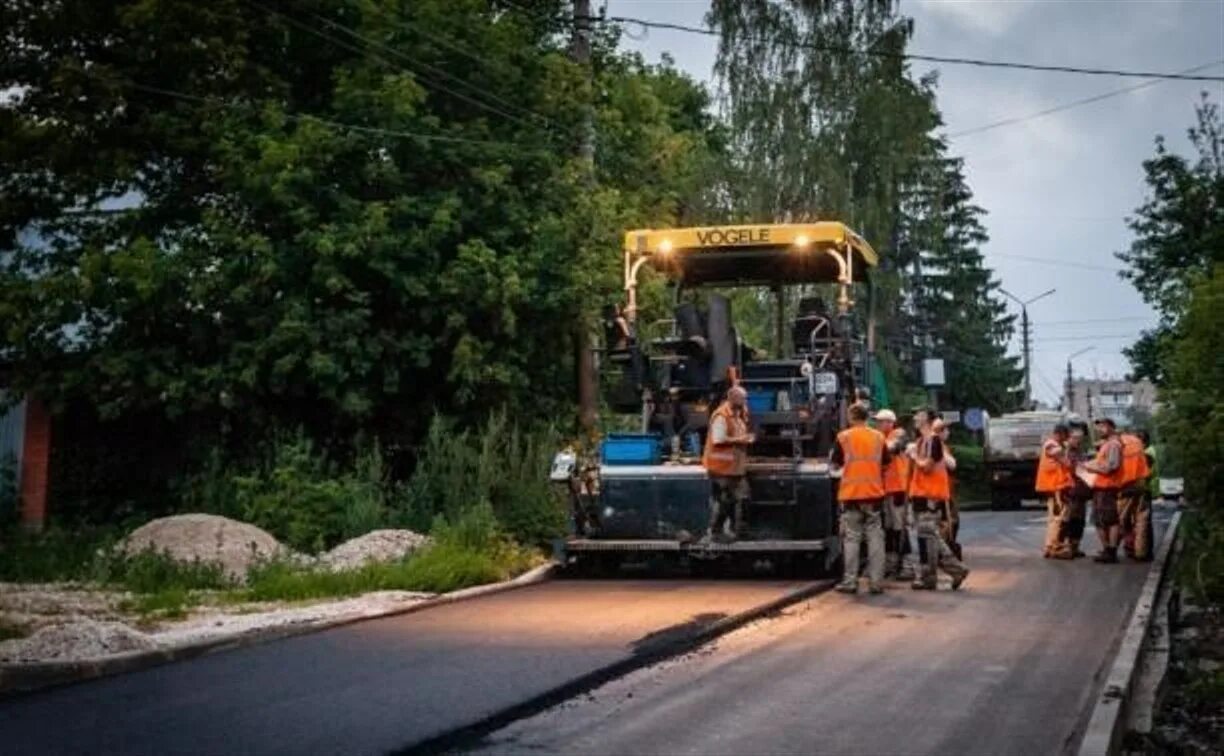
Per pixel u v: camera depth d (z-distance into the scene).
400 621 11.52
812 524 14.66
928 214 45.25
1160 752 7.52
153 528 16.59
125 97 19.56
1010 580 14.70
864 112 37.28
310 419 19.88
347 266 18.69
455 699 7.90
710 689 8.28
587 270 19.67
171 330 19.12
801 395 15.68
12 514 20.33
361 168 19.22
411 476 19.48
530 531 17.77
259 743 6.89
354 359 18.56
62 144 19.03
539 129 21.34
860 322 18.25
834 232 15.75
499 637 10.38
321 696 8.09
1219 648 11.20
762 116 37.16
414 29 20.22
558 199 20.69
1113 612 11.85
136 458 20.83
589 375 20.34
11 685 8.35
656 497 14.97
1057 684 8.41
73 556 16.17
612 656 9.36
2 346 19.00
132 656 9.16
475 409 19.98
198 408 18.66
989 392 60.00
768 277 17.30
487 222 19.89
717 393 15.70
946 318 60.06
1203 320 14.20
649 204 25.09
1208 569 13.84
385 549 16.06
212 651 9.84
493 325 19.28
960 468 43.56
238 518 18.05
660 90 38.56
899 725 7.26
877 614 11.77
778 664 9.16
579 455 17.03
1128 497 16.98
